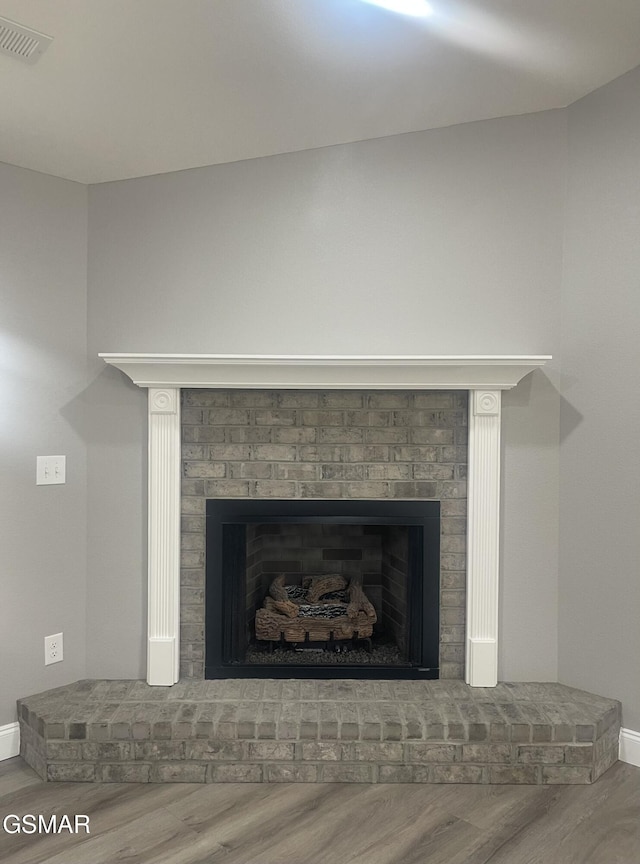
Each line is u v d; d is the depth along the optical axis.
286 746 2.34
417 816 2.15
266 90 2.23
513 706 2.49
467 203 2.68
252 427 2.73
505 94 2.48
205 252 2.70
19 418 2.54
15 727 2.53
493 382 2.58
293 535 2.98
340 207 2.68
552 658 2.73
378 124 2.56
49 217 2.60
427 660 2.74
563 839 2.03
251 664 2.76
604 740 2.42
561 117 2.66
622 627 2.53
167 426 2.67
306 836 2.04
